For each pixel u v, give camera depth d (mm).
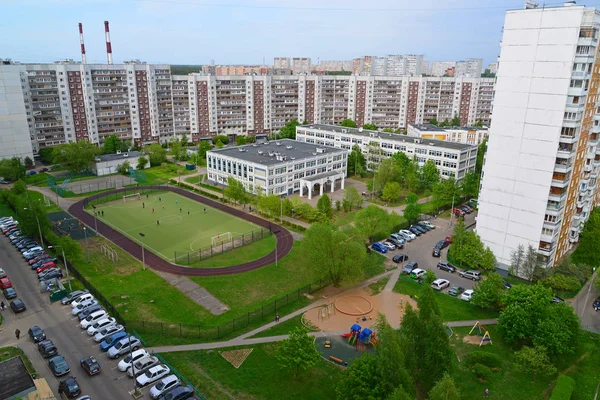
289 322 75562
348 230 95875
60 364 61562
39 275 89688
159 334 71125
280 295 84812
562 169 85250
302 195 151750
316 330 73250
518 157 90188
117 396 57375
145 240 112438
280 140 194125
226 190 141250
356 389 49938
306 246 85500
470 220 130500
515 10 84875
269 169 141625
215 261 99875
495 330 74000
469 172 150000
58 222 124312
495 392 59719
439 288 88500
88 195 152250
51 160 191375
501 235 96312
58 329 72938
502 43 87750
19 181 140750
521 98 87438
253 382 60000
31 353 66500
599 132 97000
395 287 88938
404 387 48594
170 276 92562
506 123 90375
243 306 80812
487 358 64125
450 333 72812
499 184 94125
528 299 68750
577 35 78438
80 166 176500
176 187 164625
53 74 196250
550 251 90938
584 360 67875
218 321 75562
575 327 66688
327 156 162875
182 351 66562
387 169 151625
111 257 101500
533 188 89500
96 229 119625
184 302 82000
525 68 85688
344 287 88750
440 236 117688
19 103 180250
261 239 113438
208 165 168875
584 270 89875
